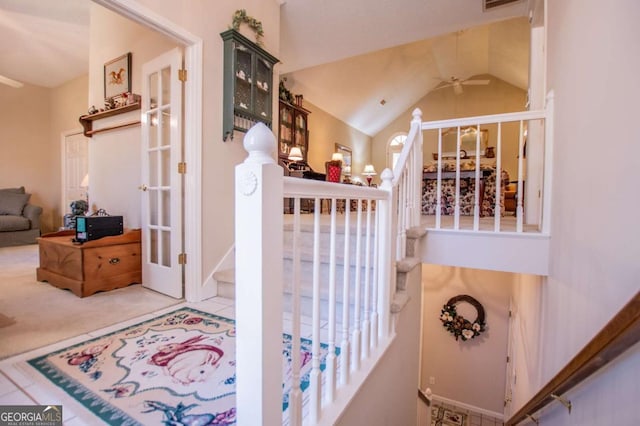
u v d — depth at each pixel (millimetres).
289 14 3387
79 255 2420
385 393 1661
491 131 8234
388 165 9633
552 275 1946
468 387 4660
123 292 2557
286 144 5570
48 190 6035
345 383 1224
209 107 2455
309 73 6086
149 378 1337
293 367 879
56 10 3867
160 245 2578
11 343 1643
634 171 974
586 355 1015
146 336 1740
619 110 1077
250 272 731
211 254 2488
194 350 1583
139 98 2926
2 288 2627
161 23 2088
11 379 1322
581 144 1460
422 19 3502
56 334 1756
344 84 6930
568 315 1612
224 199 2600
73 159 5770
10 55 4895
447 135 8508
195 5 2314
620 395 1031
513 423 2420
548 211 2029
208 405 1169
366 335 1426
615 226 1103
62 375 1354
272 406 764
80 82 5582
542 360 2184
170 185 2471
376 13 3393
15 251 4465
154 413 1121
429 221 3297
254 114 2748
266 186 713
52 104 6027
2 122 5480
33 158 5848
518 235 2109
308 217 3744
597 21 1285
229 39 2527
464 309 4652
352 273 1894
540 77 3033
